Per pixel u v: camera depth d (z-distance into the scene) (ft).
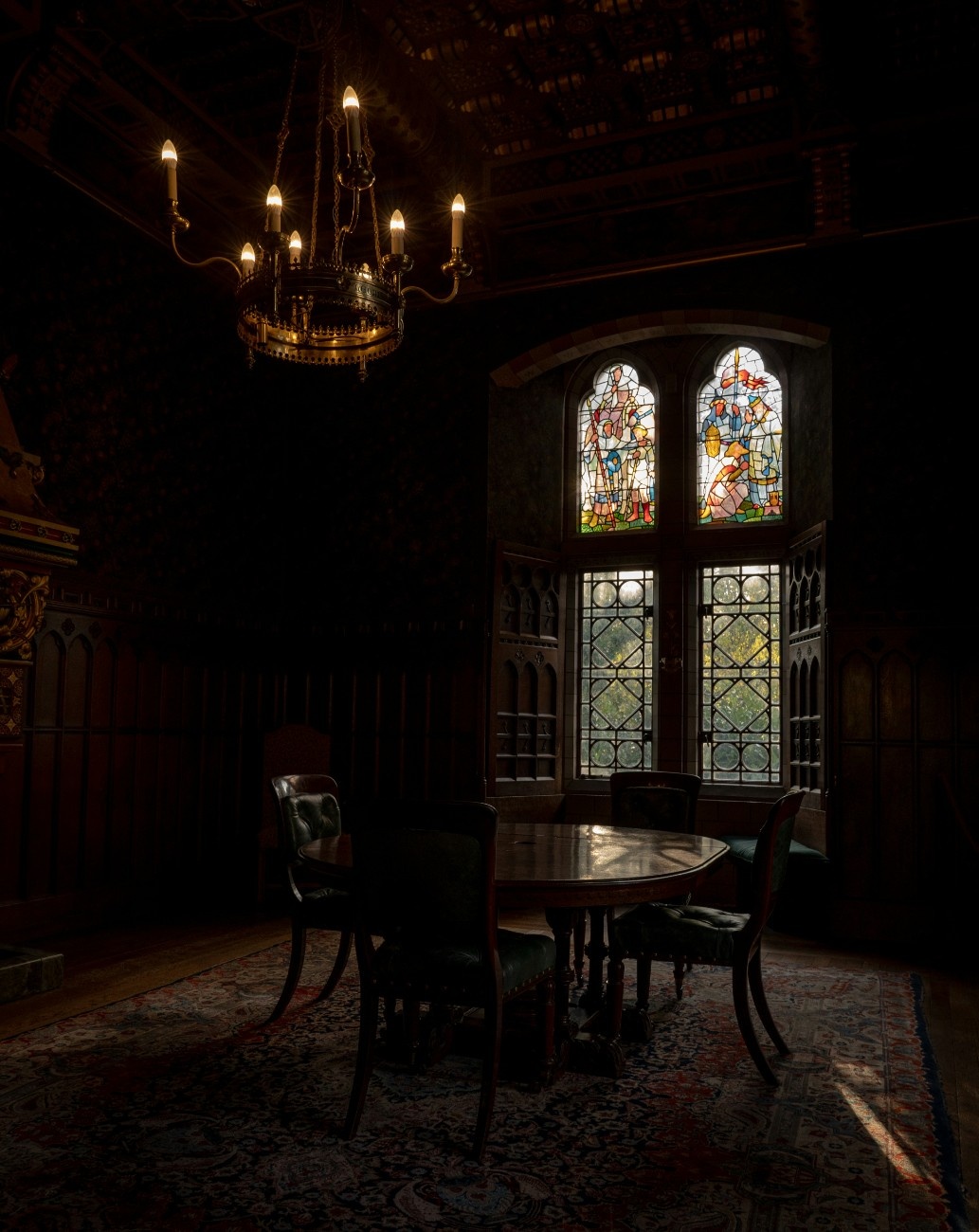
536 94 20.66
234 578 24.85
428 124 20.59
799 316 22.24
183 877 22.88
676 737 25.27
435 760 24.41
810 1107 11.10
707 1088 11.69
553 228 24.08
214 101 20.67
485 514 24.61
